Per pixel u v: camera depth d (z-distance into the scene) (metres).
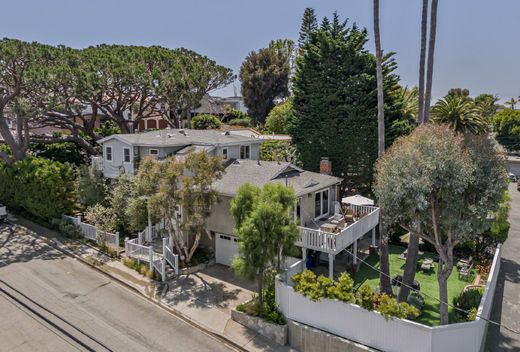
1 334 13.68
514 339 13.88
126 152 25.34
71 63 28.95
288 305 13.91
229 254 20.12
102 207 22.20
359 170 28.78
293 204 15.15
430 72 16.06
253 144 29.36
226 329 14.39
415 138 12.63
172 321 14.95
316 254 19.80
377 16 16.47
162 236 21.41
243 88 67.00
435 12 15.63
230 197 19.53
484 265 20.17
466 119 31.11
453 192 11.88
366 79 27.70
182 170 18.19
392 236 23.81
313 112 29.62
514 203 38.19
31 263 19.86
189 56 37.94
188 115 37.00
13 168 26.72
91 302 16.14
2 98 27.41
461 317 14.55
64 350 12.92
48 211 24.48
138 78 30.02
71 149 35.66
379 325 12.12
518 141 65.50
